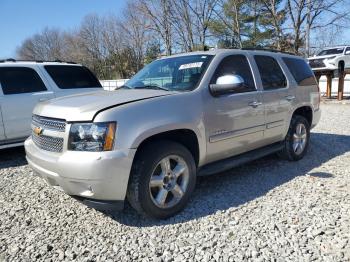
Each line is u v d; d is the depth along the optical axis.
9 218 3.81
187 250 3.05
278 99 5.09
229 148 4.36
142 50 50.97
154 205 3.52
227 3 34.72
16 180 5.13
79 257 3.01
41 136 3.68
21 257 3.04
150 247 3.12
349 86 19.55
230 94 4.31
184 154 3.76
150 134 3.42
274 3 29.56
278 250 2.99
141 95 3.76
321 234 3.23
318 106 6.32
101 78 61.38
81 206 4.08
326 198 4.05
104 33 59.72
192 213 3.78
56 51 74.88
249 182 4.73
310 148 6.66
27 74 6.66
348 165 5.42
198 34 37.44
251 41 35.47
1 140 6.27
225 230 3.37
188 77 4.24
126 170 3.27
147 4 39.09
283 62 5.53
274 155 6.05
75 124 3.29
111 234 3.39
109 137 3.21
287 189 4.41
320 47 30.12
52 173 3.42
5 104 6.25
